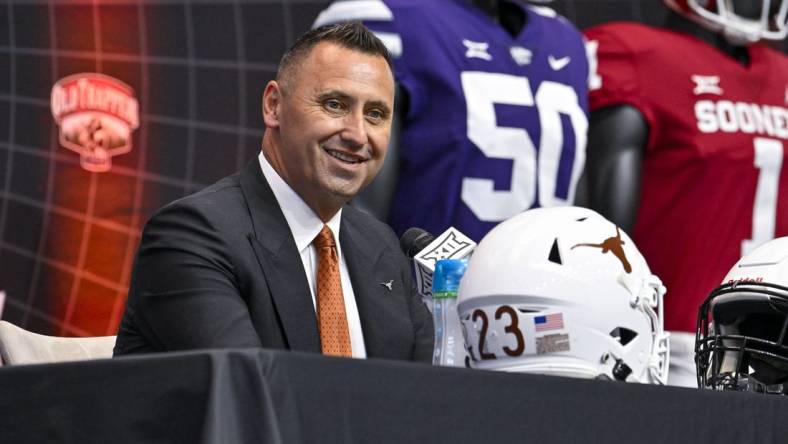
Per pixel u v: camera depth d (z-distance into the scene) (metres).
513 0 9.71
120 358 3.66
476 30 9.27
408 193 9.07
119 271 9.44
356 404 3.71
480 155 9.08
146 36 9.65
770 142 10.28
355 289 6.10
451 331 5.59
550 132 9.34
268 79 10.05
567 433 4.09
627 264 5.09
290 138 5.98
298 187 6.02
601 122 10.03
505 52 9.33
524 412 4.01
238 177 6.12
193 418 3.54
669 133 10.10
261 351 3.57
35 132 9.27
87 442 3.66
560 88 9.54
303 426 3.60
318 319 5.91
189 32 9.79
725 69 10.32
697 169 10.05
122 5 9.59
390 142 8.84
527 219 5.21
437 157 8.99
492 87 9.16
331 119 5.95
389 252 6.35
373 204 8.73
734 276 5.83
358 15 9.12
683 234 10.10
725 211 10.13
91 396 3.67
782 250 5.80
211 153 9.82
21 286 9.19
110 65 9.52
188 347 5.42
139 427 3.60
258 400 3.52
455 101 9.01
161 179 9.62
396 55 9.03
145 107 9.62
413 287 6.43
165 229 5.75
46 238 9.25
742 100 10.29
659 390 4.33
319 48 6.01
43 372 3.73
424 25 9.07
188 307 5.48
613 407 4.20
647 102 10.05
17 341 6.41
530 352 4.98
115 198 9.48
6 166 9.20
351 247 6.18
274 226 5.89
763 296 5.63
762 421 4.61
